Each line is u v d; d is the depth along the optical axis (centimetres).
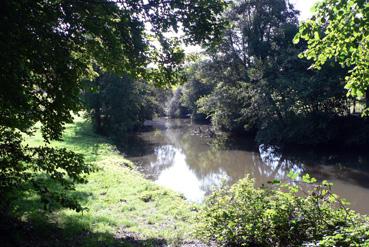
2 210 784
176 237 882
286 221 607
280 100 2914
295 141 2967
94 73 911
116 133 3522
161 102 8200
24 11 615
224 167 2412
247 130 3553
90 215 985
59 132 764
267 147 3078
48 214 903
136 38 786
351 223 541
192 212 1174
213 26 835
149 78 913
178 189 1797
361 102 2661
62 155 770
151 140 3912
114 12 738
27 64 637
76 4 710
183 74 929
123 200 1242
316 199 603
